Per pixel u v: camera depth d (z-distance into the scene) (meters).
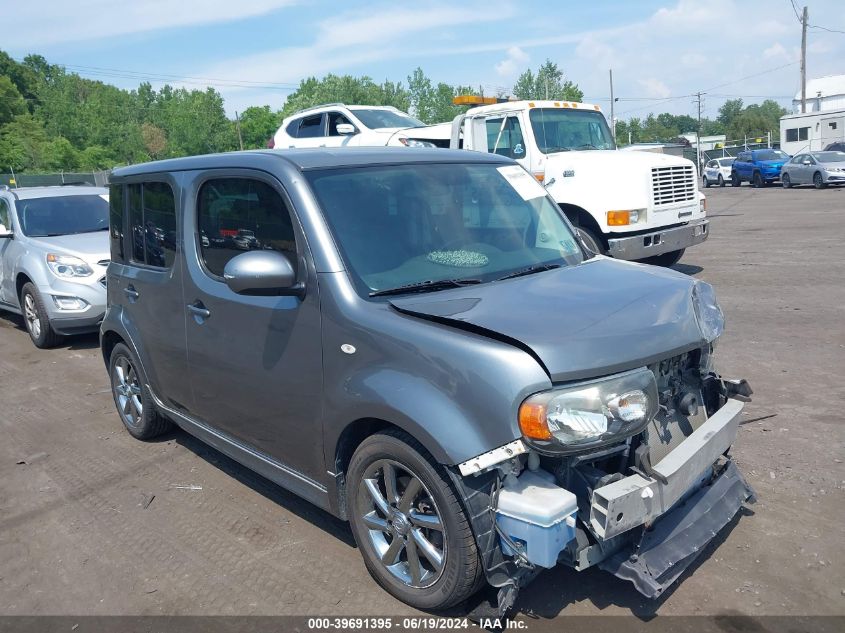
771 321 7.98
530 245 4.12
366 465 3.41
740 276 10.70
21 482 5.10
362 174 3.88
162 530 4.28
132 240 5.20
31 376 7.83
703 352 3.63
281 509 4.45
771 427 5.12
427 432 2.97
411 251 3.68
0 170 64.75
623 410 2.92
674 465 3.10
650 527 3.29
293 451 3.82
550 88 66.06
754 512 4.02
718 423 3.49
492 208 4.18
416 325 3.16
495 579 3.02
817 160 29.00
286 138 15.15
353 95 74.75
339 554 3.89
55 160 67.81
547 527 2.81
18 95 84.38
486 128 11.36
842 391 5.72
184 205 4.44
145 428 5.56
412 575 3.32
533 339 2.91
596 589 3.42
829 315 8.06
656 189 9.78
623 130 105.75
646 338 3.10
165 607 3.54
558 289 3.49
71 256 8.64
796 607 3.23
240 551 3.99
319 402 3.53
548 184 10.23
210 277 4.23
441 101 69.75
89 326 8.71
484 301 3.32
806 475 4.39
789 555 3.61
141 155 87.06
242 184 4.00
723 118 147.50
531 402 2.83
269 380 3.82
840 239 13.80
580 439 2.85
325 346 3.46
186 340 4.48
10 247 9.45
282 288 3.50
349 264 3.48
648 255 9.85
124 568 3.91
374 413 3.21
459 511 3.02
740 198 27.23
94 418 6.34
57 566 3.97
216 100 82.12
